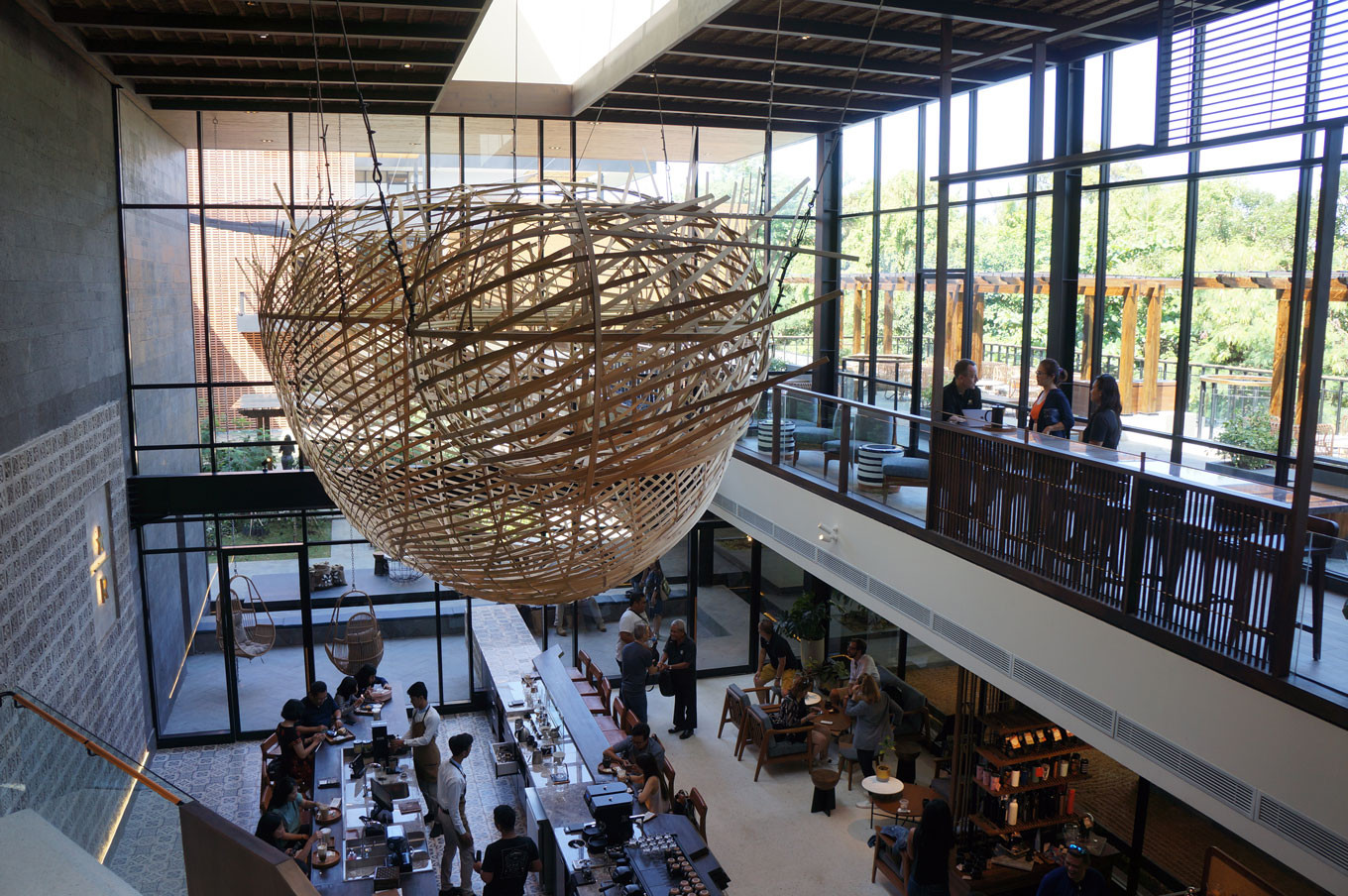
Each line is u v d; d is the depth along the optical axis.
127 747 9.48
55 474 7.53
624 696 10.17
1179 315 7.31
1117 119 7.84
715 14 6.54
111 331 9.49
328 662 11.17
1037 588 5.91
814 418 9.34
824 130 11.73
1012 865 7.53
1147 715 5.07
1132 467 5.25
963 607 6.68
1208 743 4.69
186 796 3.48
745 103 10.61
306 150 10.60
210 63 8.93
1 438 6.38
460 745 7.57
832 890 7.66
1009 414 9.15
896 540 7.50
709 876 6.69
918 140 10.22
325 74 9.01
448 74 8.71
